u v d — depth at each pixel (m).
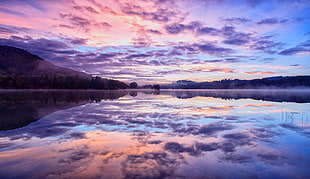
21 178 4.17
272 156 5.56
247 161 5.20
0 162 4.99
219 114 13.91
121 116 12.72
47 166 4.76
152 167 4.77
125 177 4.25
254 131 8.63
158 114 13.71
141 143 6.75
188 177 4.30
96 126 9.53
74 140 7.05
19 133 8.05
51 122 10.55
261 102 26.09
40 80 101.25
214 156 5.56
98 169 4.63
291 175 4.40
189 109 17.03
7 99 29.47
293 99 33.38
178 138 7.42
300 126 9.75
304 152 5.89
